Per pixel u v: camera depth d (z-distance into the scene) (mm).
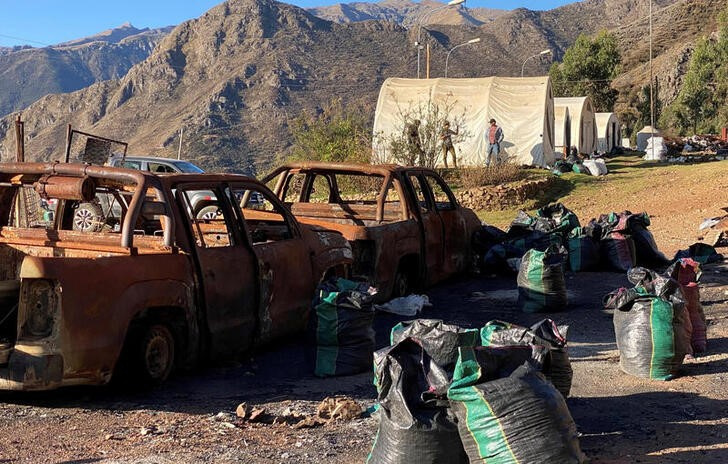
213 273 7105
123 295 6242
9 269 7227
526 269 10148
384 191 10445
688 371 7145
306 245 8477
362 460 5039
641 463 4930
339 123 30297
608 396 6434
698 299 7824
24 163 7176
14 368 5891
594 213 23031
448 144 29422
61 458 5105
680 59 157625
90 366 6023
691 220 19609
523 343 5332
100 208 9023
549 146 34750
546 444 4309
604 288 11742
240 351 7535
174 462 5012
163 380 6781
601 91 95500
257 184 8117
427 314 10047
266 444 5383
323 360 7242
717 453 5078
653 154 43375
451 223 12094
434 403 4559
